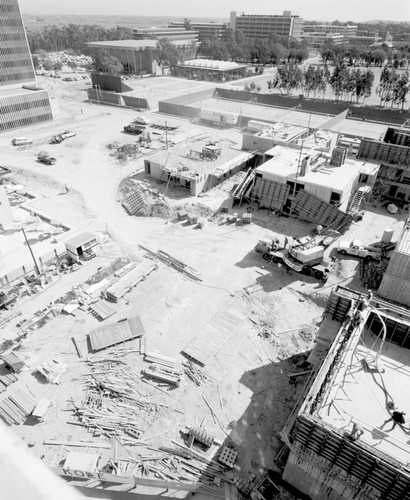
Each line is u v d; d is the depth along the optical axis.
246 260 40.47
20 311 33.31
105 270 37.97
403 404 18.69
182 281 37.28
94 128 81.69
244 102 107.62
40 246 39.81
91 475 21.58
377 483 16.53
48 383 27.03
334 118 82.69
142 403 25.86
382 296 33.06
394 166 52.25
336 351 20.64
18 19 83.06
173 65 153.12
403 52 173.00
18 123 80.00
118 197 53.22
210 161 58.62
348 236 44.53
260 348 30.27
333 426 17.23
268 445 23.78
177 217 48.22
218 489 21.61
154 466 22.45
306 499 21.14
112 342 29.98
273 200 49.19
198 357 29.02
